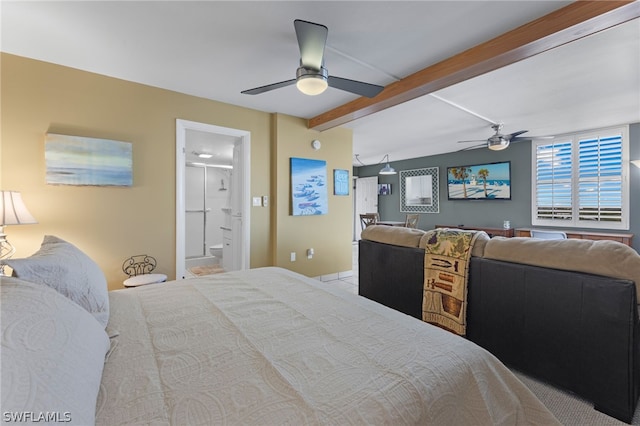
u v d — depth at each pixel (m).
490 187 5.99
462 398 0.93
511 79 2.79
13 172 2.36
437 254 2.32
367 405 0.77
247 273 2.10
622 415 1.47
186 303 1.50
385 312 1.41
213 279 1.95
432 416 0.84
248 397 0.79
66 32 2.06
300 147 4.06
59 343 0.73
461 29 2.03
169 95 3.08
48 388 0.59
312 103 3.48
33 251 2.43
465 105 3.52
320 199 4.25
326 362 0.96
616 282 1.47
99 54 2.36
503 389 1.02
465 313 2.11
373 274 2.91
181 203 3.15
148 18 1.91
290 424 0.70
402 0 1.75
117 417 0.71
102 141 2.68
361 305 1.49
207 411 0.74
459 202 6.57
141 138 2.92
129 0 1.73
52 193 2.51
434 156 7.04
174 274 3.12
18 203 2.15
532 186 5.41
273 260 3.89
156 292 1.67
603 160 4.59
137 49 2.29
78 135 2.60
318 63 2.01
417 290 2.48
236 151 3.95
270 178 3.88
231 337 1.14
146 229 2.96
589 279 1.56
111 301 1.49
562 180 5.04
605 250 1.55
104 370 0.90
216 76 2.76
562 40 1.92
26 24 1.96
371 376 0.89
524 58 2.16
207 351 1.03
